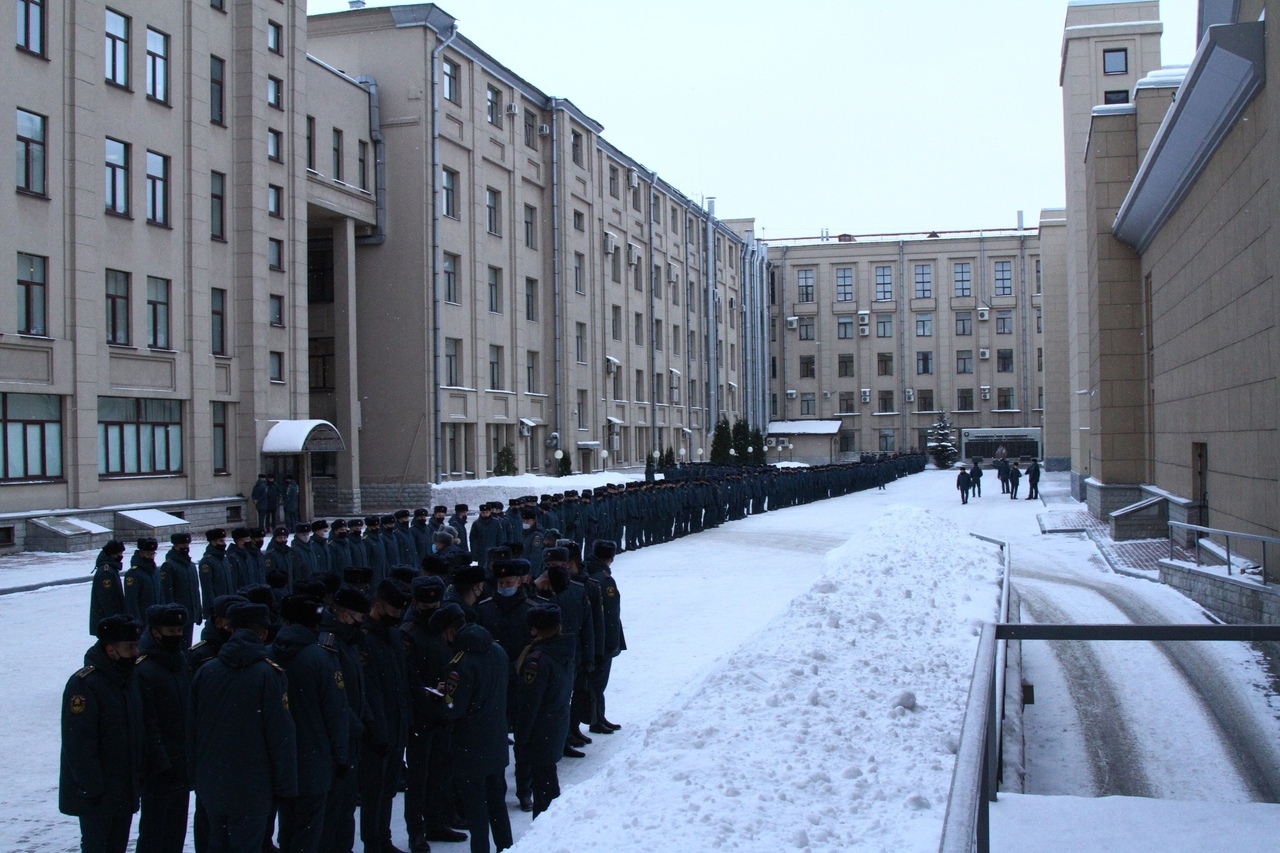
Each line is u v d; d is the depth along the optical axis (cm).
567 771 824
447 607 655
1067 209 4403
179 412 2811
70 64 2462
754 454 6106
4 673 1175
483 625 798
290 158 3181
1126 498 2936
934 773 632
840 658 877
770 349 8475
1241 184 1662
